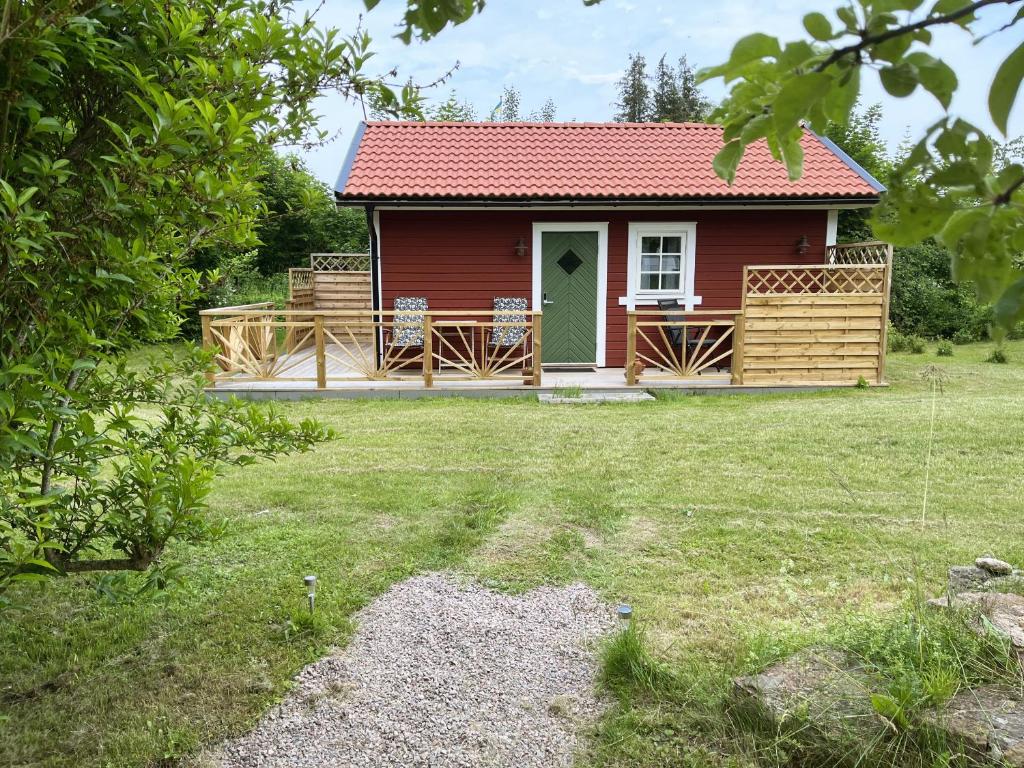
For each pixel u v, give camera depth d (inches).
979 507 185.0
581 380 394.0
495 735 99.6
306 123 95.1
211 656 118.4
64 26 63.5
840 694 94.2
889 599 133.3
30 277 65.3
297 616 128.4
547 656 118.9
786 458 234.8
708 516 180.4
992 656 98.4
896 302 696.4
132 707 105.0
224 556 157.0
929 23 27.8
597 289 431.5
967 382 404.8
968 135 27.1
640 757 93.7
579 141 463.8
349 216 827.4
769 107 34.5
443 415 314.0
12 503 78.0
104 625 128.1
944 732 84.4
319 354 365.4
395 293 424.2
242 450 240.2
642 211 422.9
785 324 375.2
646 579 145.3
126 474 90.7
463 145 450.6
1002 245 28.0
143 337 100.4
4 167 66.5
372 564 153.6
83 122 80.4
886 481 208.5
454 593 140.9
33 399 65.6
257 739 98.7
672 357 412.8
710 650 117.7
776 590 139.3
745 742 94.1
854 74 29.6
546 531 171.9
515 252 425.1
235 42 84.7
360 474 219.9
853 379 382.9
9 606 83.0
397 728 101.1
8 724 100.7
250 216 92.9
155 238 80.1
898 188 28.7
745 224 425.4
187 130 69.2
